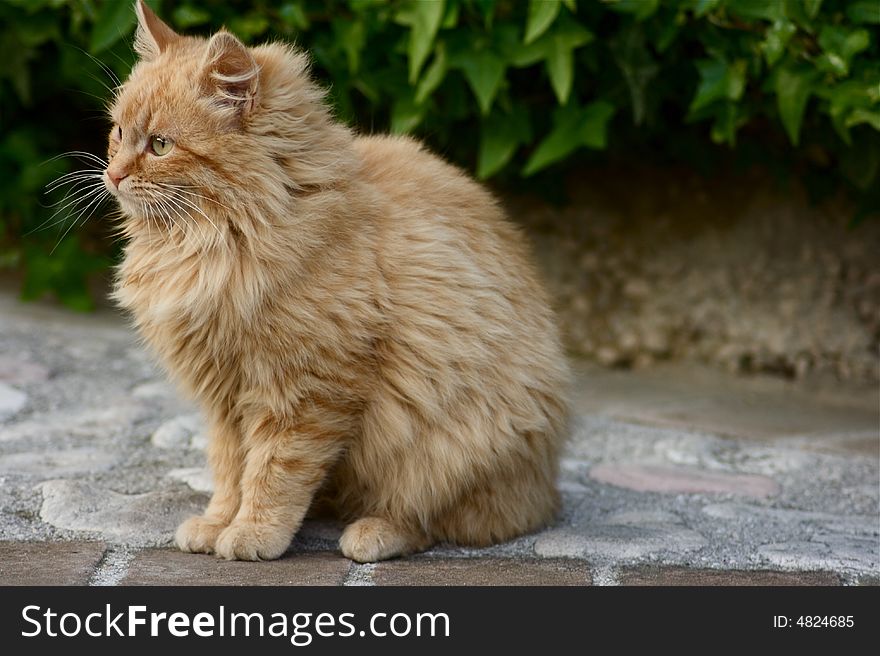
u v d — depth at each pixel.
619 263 6.96
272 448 3.46
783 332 6.48
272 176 3.32
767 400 5.99
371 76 5.75
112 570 3.37
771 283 6.68
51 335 6.33
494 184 7.08
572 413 4.14
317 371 3.38
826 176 6.66
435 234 3.58
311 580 3.34
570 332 6.76
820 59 4.72
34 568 3.34
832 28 4.68
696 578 3.48
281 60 3.48
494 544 3.78
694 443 5.14
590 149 6.96
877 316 6.53
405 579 3.40
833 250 6.74
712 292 6.73
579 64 5.84
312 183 3.41
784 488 4.59
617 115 6.59
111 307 6.95
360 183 3.56
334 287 3.35
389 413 3.51
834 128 5.80
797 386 6.24
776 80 4.93
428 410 3.51
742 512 4.20
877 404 5.95
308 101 3.49
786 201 6.85
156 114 3.30
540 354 3.78
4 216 7.41
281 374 3.38
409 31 5.50
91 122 7.68
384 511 3.71
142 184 3.32
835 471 4.80
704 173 6.94
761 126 6.66
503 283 3.74
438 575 3.45
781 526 4.04
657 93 5.91
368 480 3.68
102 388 5.51
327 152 3.47
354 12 5.60
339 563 3.51
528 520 3.84
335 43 5.66
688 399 5.95
